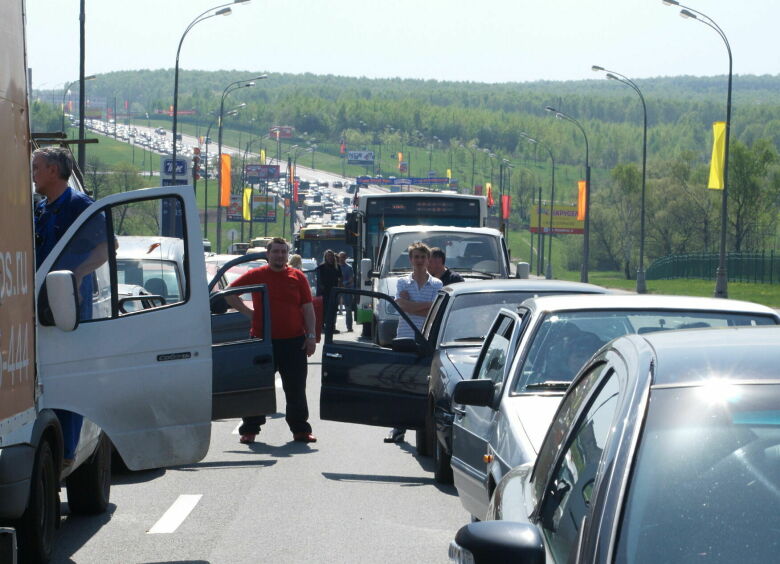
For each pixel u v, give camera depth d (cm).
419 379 2269
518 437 1266
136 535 1645
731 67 9475
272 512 1809
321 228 10394
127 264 2408
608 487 603
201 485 2050
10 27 1238
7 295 1210
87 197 1584
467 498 1588
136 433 1499
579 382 880
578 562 593
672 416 629
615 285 17988
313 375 4066
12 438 1238
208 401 1517
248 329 2639
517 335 1514
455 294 2242
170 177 10756
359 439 2644
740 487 589
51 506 1431
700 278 17650
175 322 1508
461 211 5306
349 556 1517
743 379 647
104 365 1484
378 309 4231
